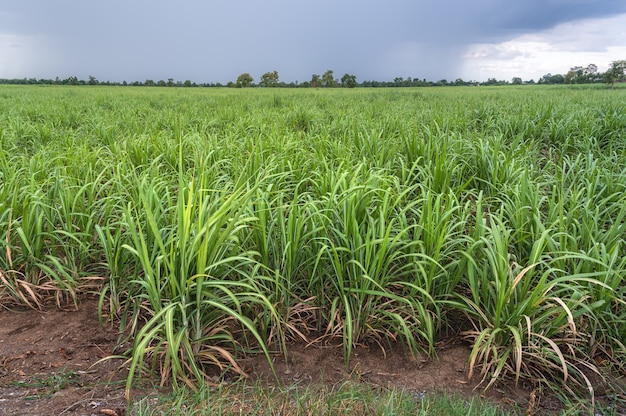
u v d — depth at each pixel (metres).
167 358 2.67
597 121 8.45
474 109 10.97
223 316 3.19
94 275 3.82
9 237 3.65
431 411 2.51
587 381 2.71
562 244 3.33
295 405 2.56
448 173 4.71
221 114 11.38
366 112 11.73
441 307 3.41
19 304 3.60
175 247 3.04
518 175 5.00
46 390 2.63
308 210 3.53
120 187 4.27
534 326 2.99
